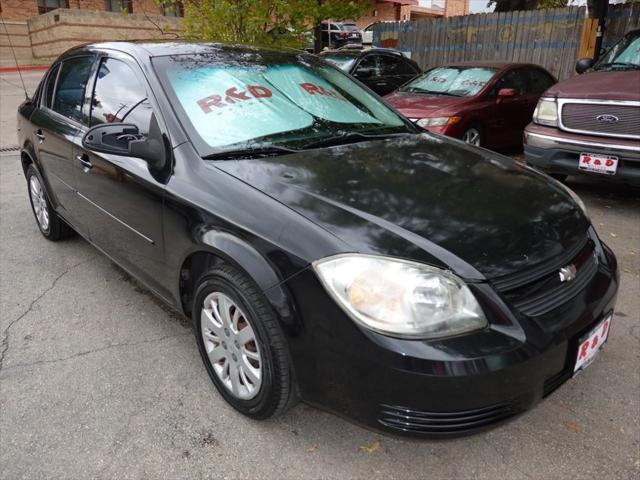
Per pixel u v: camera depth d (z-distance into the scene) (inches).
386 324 70.0
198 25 290.0
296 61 132.3
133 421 92.5
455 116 249.9
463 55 460.1
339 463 83.8
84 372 106.0
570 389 100.2
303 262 75.7
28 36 835.4
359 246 74.2
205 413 94.4
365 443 87.8
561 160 193.5
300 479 80.9
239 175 91.9
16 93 540.7
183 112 103.9
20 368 107.1
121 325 123.1
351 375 73.1
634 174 176.4
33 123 157.8
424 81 299.3
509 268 75.1
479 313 71.4
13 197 221.0
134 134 104.3
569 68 399.2
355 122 121.2
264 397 84.7
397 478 81.2
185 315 106.2
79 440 88.2
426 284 70.8
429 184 92.7
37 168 158.4
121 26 773.9
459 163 104.9
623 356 109.9
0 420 92.6
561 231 86.2
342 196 85.5
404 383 69.1
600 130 182.1
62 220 164.4
